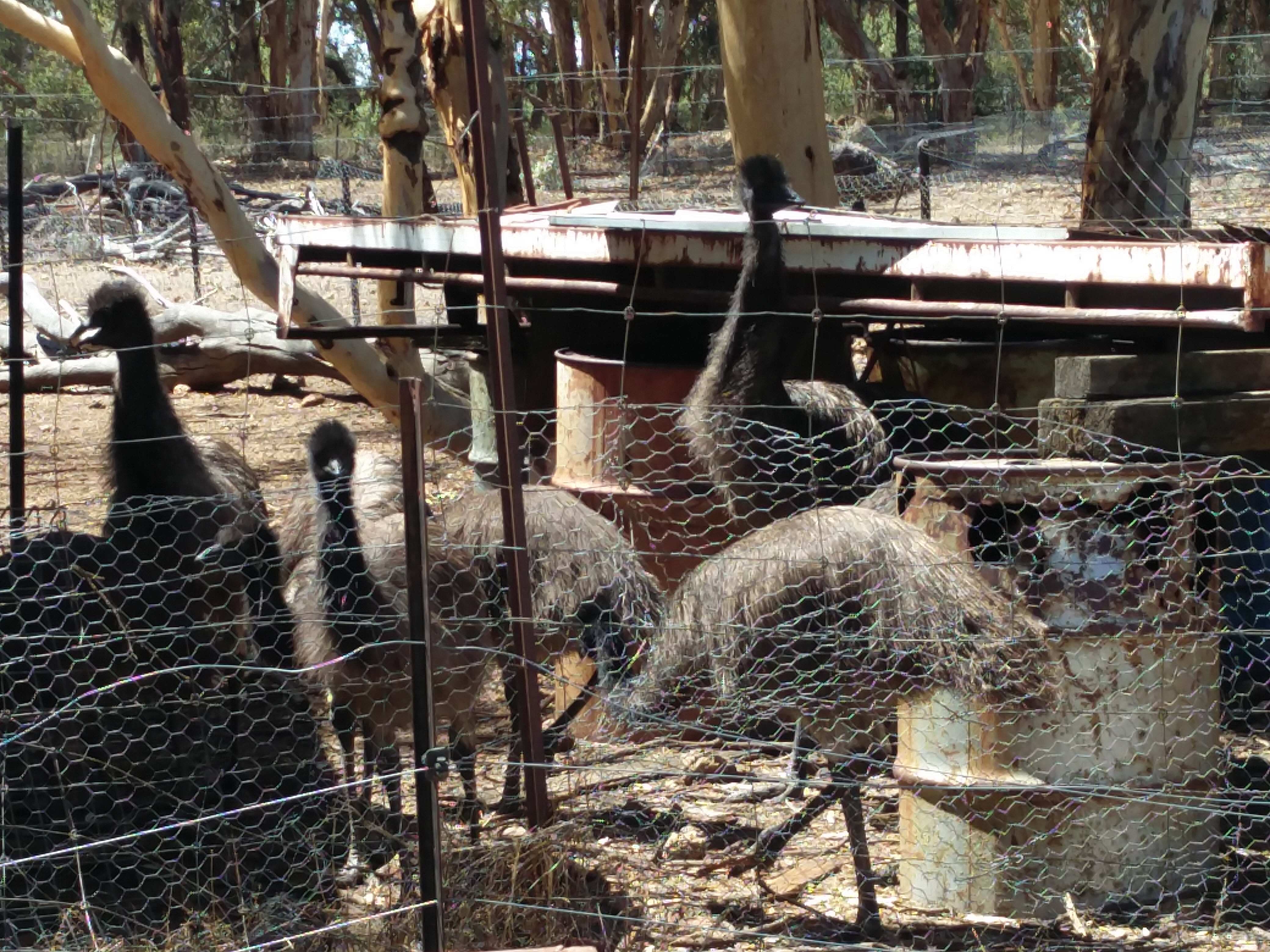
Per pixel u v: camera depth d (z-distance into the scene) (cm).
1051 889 470
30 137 2016
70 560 543
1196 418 499
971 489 470
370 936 457
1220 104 2042
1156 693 471
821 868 496
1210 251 495
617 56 2267
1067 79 3372
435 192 1697
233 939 464
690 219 597
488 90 465
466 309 677
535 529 537
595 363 600
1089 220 898
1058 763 468
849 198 1541
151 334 582
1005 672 462
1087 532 467
